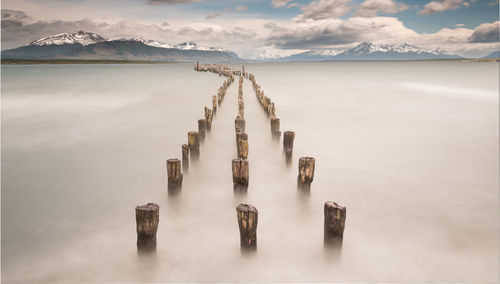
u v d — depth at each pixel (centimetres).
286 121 1642
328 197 771
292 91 2983
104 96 2614
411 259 540
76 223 657
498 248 567
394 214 686
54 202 751
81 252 561
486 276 504
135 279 503
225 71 5559
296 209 711
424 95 2594
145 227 517
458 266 525
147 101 2356
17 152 1128
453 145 1205
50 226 646
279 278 505
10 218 678
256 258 540
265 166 986
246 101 2389
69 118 1717
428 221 657
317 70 7950
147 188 825
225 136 1362
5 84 3603
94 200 760
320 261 538
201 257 547
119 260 539
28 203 746
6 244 586
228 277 507
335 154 1102
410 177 895
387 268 521
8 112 1897
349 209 710
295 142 1252
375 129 1462
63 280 498
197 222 659
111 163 1019
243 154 845
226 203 741
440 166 984
